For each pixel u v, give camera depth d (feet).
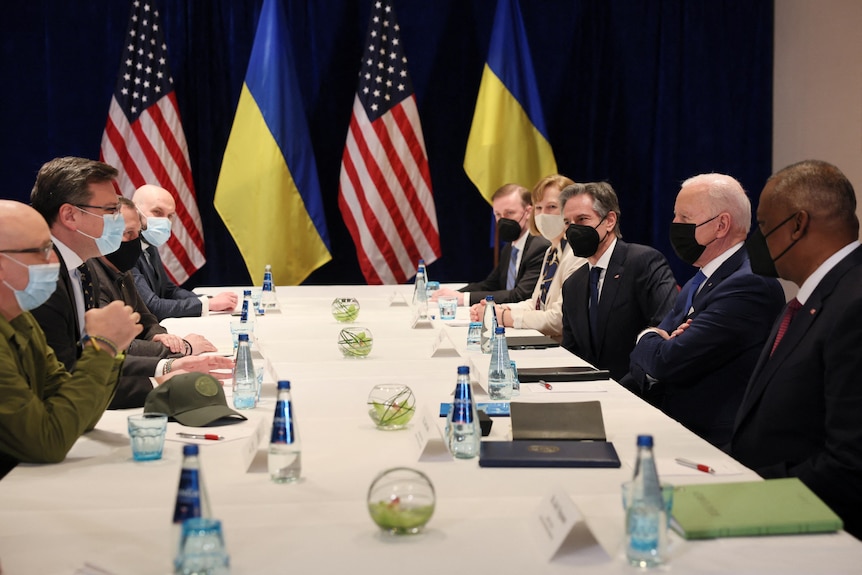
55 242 9.49
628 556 4.79
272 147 21.79
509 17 22.33
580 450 6.68
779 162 22.98
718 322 9.32
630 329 12.60
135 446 6.70
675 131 23.44
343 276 24.13
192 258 22.12
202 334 13.24
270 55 21.83
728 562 4.77
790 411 7.17
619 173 24.07
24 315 7.53
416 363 10.53
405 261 22.36
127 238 12.28
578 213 12.79
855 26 19.74
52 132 22.88
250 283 23.77
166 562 4.83
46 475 6.39
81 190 9.39
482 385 9.10
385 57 22.34
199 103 23.25
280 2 22.03
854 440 6.35
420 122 23.29
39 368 7.55
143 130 21.58
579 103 23.97
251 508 5.65
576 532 4.87
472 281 24.40
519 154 22.26
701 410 9.51
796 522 5.15
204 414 7.75
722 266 9.82
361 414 8.13
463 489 6.00
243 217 21.91
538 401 8.66
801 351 7.15
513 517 5.46
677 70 23.35
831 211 7.18
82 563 4.83
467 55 23.89
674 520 5.19
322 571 4.69
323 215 22.34
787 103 22.53
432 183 24.12
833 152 20.70
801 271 7.39
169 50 23.03
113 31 22.79
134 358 9.30
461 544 5.04
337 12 23.49
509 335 12.84
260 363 10.19
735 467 6.44
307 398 8.75
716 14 23.13
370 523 5.38
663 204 23.62
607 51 23.76
